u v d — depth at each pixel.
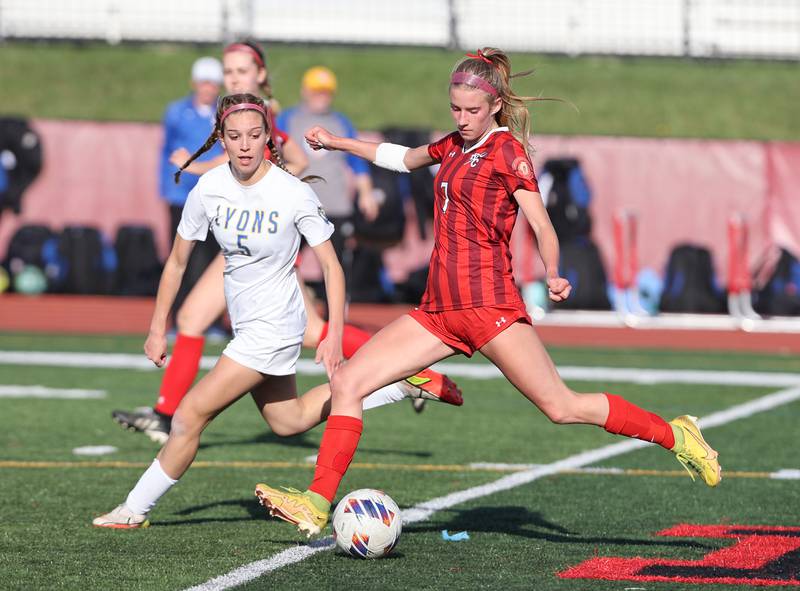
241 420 36.41
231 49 27.56
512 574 18.44
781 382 46.19
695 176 66.69
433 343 19.34
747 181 66.62
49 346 54.47
